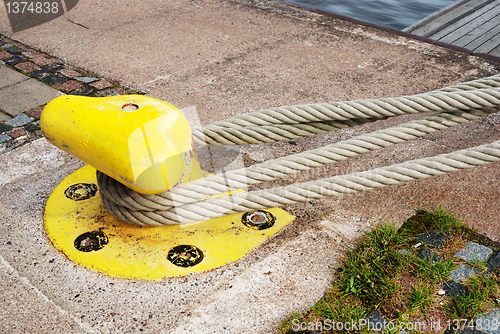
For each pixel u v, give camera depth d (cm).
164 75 382
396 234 216
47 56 413
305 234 220
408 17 977
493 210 235
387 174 216
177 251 207
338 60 408
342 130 315
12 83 365
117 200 208
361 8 1017
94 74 383
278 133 236
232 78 378
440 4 1040
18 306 182
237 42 443
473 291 186
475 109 225
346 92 357
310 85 368
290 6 535
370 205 240
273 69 393
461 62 402
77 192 244
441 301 185
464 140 298
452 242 212
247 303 185
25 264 200
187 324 176
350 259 204
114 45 436
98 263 200
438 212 229
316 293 189
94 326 174
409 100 224
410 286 191
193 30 469
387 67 395
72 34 459
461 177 261
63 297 186
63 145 201
